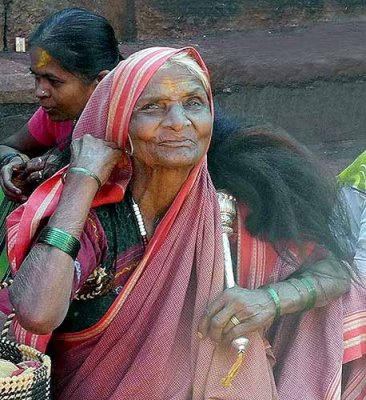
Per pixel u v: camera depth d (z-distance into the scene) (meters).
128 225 2.50
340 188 2.84
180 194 2.45
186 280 2.46
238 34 5.08
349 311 2.73
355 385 2.81
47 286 2.27
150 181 2.46
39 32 3.14
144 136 2.37
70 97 3.15
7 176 3.17
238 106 4.62
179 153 2.37
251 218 2.61
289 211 2.60
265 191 2.62
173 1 4.96
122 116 2.39
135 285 2.46
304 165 2.69
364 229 2.95
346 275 2.67
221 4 5.06
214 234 2.50
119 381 2.49
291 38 5.04
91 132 2.47
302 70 4.68
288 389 2.59
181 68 2.39
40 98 3.18
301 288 2.55
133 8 4.89
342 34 5.13
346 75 4.78
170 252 2.46
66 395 2.53
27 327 2.28
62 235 2.30
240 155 2.65
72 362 2.55
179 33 5.01
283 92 4.68
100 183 2.38
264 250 2.64
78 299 2.50
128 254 2.50
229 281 2.50
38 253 2.30
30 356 2.38
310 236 2.65
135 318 2.47
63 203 2.34
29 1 4.64
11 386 2.18
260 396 2.49
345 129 4.86
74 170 2.38
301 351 2.64
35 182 3.15
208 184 2.52
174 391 2.48
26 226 2.42
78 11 3.17
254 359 2.50
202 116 2.40
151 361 2.42
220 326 2.43
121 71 2.40
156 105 2.38
